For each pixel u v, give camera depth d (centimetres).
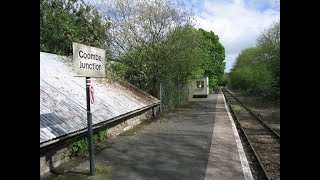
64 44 1928
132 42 2366
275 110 2834
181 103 3456
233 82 8300
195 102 3897
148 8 2380
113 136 1413
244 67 6931
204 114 2438
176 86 3145
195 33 2777
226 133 1539
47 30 1938
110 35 2248
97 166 944
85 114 1152
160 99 2422
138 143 1277
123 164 970
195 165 969
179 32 2473
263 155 1172
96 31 2094
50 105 1067
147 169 924
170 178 848
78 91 1354
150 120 2028
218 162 1003
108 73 1994
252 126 1898
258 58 4622
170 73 2519
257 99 4325
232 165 971
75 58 800
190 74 3194
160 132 1552
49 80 1282
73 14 2120
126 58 2353
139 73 2402
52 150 905
